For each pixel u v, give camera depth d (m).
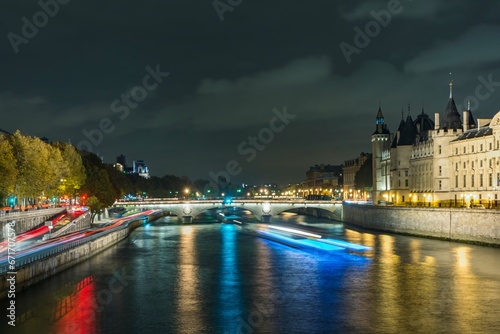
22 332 63.75
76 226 156.12
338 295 81.31
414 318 69.00
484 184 172.00
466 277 92.31
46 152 151.62
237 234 182.75
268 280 92.88
